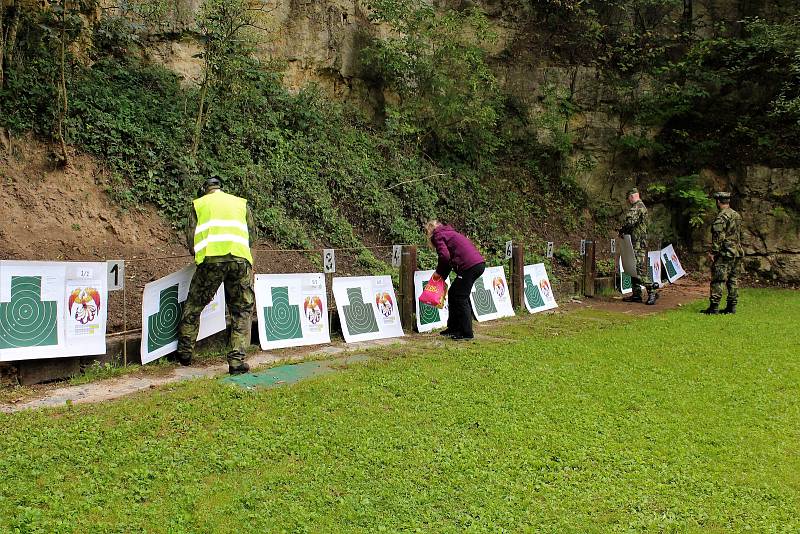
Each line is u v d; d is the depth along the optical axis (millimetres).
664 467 4160
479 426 4781
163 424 4516
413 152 12781
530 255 12633
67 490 3553
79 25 8266
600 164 16156
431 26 12594
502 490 3787
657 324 9234
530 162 15180
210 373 6035
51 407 4754
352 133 11969
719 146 16250
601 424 4914
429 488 3789
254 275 7094
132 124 8492
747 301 11992
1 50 7375
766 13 16453
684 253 16141
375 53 12523
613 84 16172
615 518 3506
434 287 8094
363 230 10609
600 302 11789
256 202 9070
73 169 7691
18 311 5371
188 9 10352
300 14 11922
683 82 16344
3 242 6535
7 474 3666
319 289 7695
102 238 7402
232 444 4277
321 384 5543
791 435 4820
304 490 3701
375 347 7465
